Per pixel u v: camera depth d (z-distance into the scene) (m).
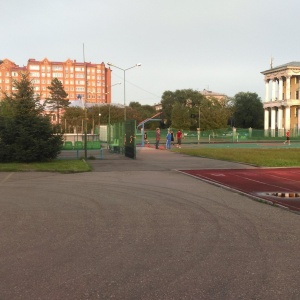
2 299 4.16
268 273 4.95
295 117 94.25
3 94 24.12
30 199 10.48
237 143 54.41
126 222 7.83
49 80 159.38
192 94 114.44
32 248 6.04
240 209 9.23
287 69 90.12
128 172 17.28
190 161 22.92
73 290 4.40
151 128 115.38
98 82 164.62
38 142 20.52
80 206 9.51
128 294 4.30
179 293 4.33
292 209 9.21
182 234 6.91
